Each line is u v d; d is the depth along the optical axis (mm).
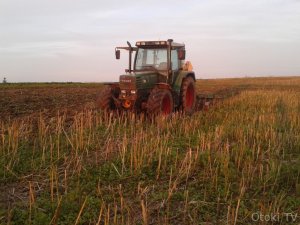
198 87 32312
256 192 6488
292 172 7426
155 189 6703
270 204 6098
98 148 9023
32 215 5645
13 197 6309
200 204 6031
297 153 8977
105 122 11586
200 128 11250
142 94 12594
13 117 13195
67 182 6914
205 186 6703
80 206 5883
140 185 6828
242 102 18031
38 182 6918
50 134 10117
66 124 11820
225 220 5586
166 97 12305
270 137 10016
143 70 13578
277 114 13805
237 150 8531
